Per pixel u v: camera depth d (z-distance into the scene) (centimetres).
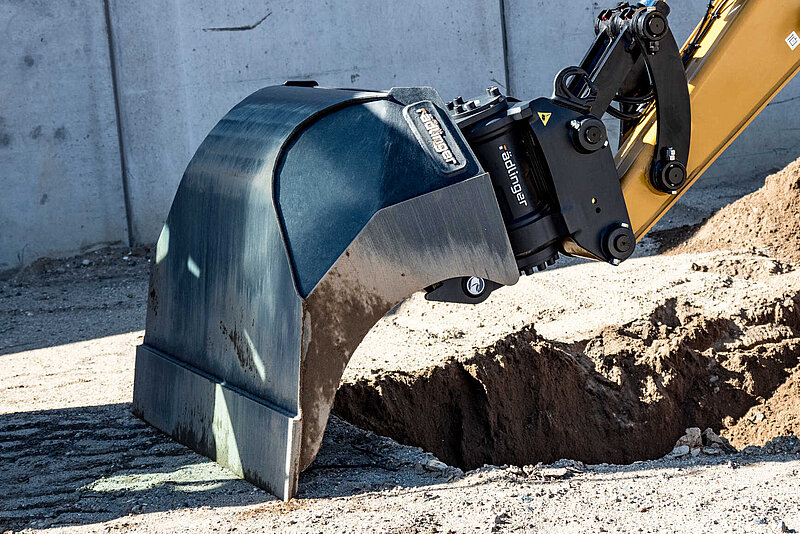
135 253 909
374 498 327
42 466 380
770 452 418
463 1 948
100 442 407
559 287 618
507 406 436
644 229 387
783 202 689
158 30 902
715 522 290
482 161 346
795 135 980
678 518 297
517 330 491
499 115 345
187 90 909
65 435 418
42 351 616
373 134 344
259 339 346
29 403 477
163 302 431
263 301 344
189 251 407
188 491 342
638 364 468
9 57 879
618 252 351
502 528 292
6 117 882
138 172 917
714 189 950
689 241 741
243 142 391
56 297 789
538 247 351
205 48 909
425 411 434
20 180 891
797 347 472
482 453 431
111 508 331
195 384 389
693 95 381
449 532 289
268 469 334
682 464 407
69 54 893
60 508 335
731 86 384
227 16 910
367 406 425
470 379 442
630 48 362
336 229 330
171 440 404
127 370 545
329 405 329
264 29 920
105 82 903
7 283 854
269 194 351
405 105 348
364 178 335
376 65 942
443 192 329
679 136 374
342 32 934
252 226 358
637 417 448
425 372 440
